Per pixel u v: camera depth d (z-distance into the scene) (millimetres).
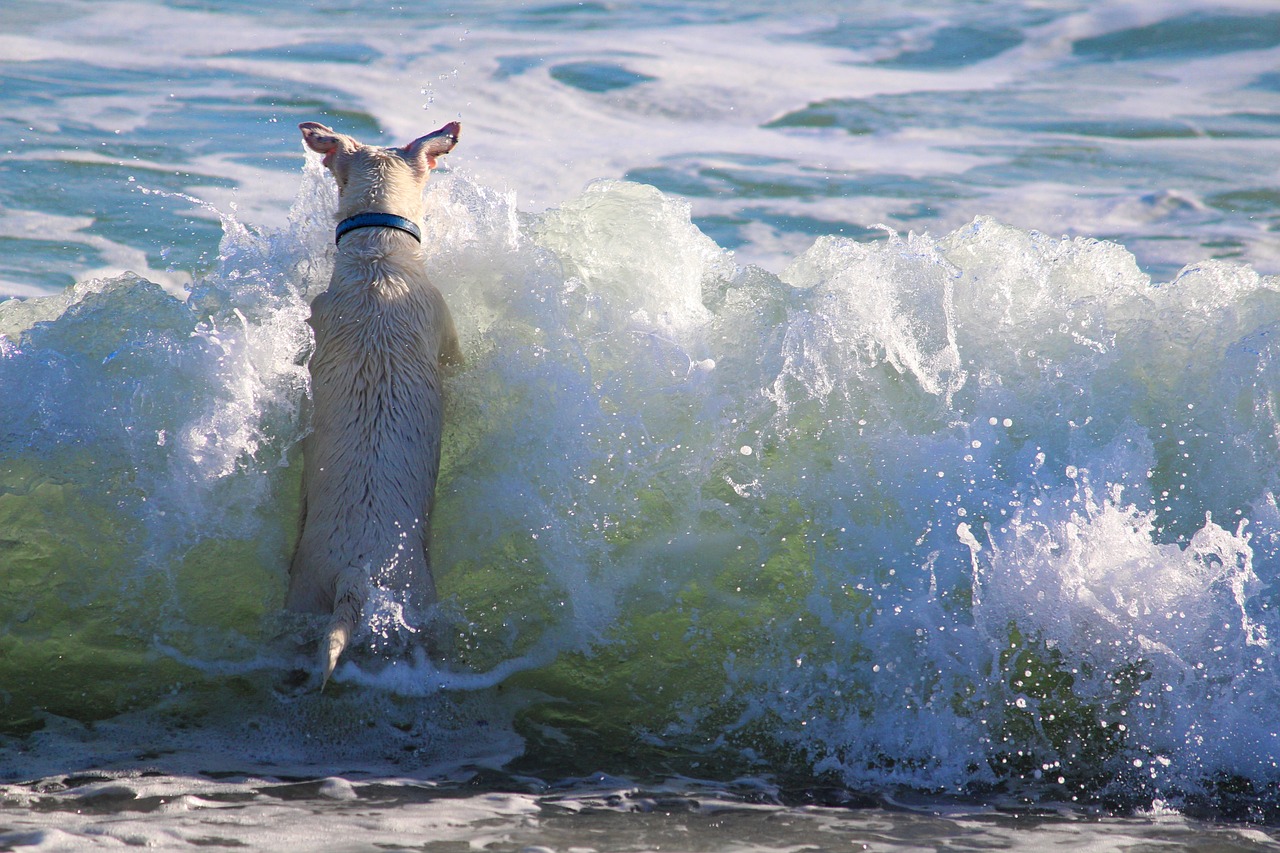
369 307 17359
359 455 15938
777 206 33344
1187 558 15898
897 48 51938
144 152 33906
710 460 17812
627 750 14859
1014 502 16984
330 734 14578
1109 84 47375
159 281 25234
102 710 14969
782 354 18375
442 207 19750
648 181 34781
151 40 47375
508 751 14602
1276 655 15422
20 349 17578
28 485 16938
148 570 16578
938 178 36312
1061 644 15750
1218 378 17922
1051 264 19875
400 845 11469
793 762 14891
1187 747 14961
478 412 17875
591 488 17516
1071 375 18266
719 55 49344
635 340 18625
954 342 18562
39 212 28781
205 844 11219
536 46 49125
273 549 16703
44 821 11688
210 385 17266
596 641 16516
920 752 15094
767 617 16594
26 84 40094
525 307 18547
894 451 17688
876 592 16562
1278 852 12461
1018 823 13219
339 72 43844
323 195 20422
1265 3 55656
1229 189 35406
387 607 14789
